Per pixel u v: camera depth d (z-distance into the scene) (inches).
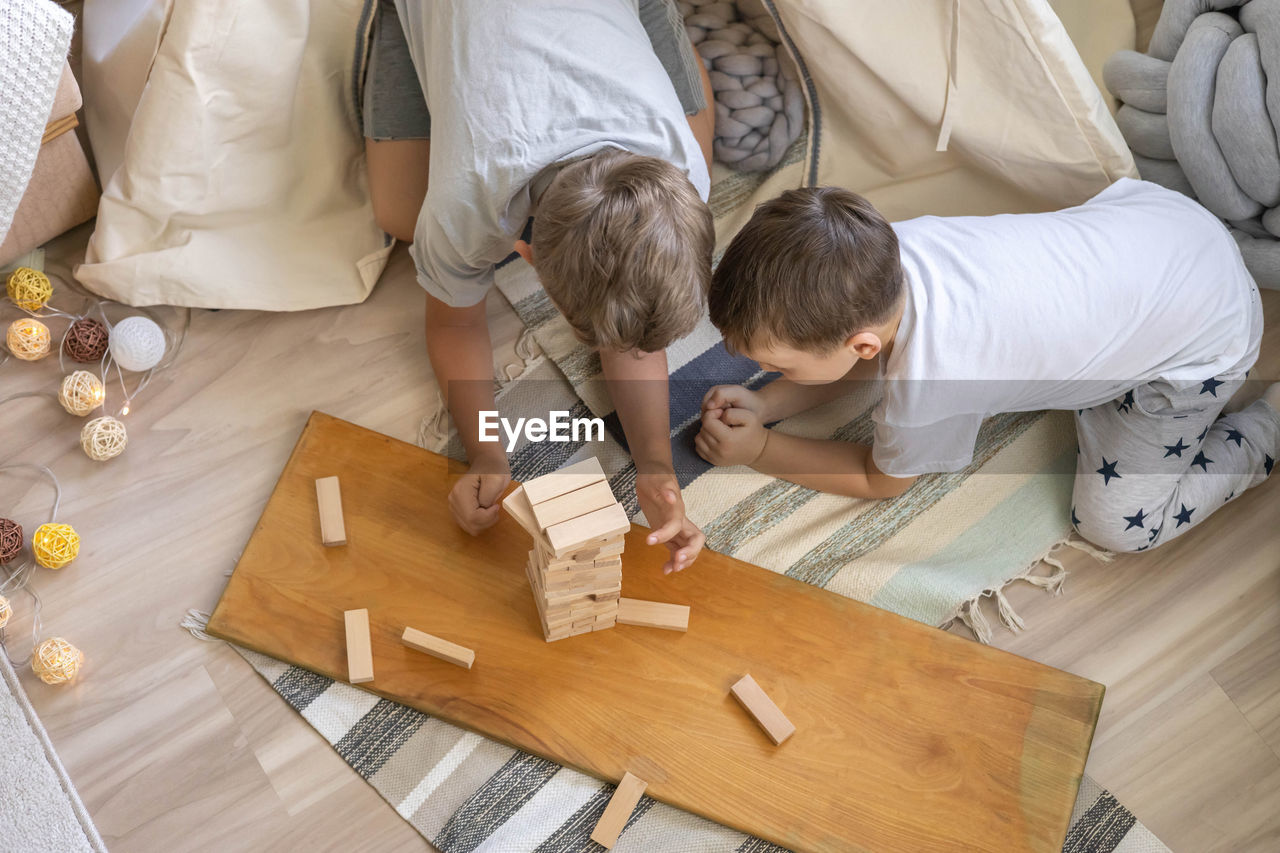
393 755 42.4
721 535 48.0
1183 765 43.7
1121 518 46.6
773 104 56.2
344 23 50.1
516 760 42.3
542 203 35.3
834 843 40.3
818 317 37.6
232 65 46.6
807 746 42.2
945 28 48.0
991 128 51.0
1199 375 44.2
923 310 40.3
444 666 43.4
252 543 45.9
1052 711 43.3
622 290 33.3
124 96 50.7
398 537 46.3
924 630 45.1
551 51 38.8
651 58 41.8
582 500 36.9
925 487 49.6
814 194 38.8
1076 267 42.1
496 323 53.4
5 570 45.7
